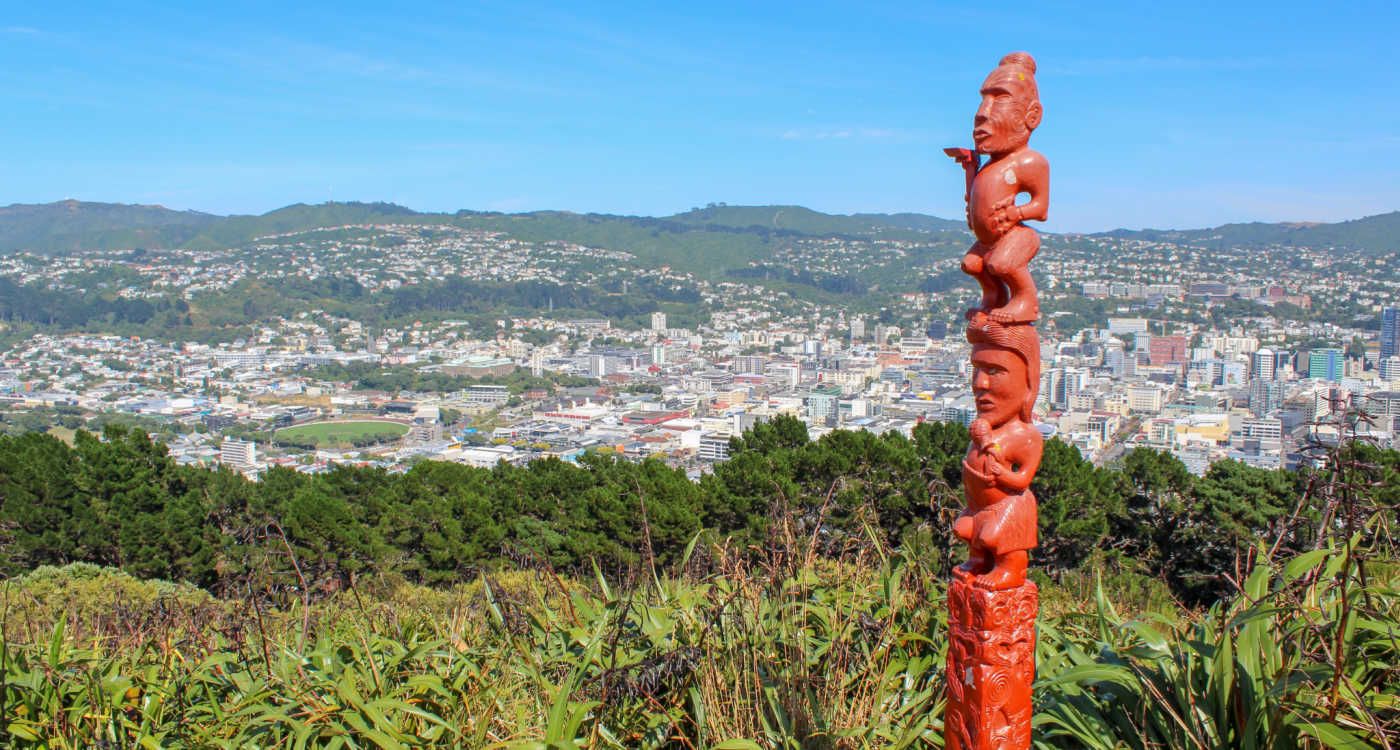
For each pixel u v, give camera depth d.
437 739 2.86
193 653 3.54
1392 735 2.25
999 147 1.92
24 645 3.30
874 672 3.01
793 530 3.83
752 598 3.33
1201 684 2.61
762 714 2.71
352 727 2.81
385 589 6.82
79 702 2.94
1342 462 2.24
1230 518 8.44
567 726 2.60
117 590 7.51
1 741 2.74
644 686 3.04
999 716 1.97
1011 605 1.96
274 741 2.93
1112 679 2.66
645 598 3.76
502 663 3.23
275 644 3.45
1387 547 2.80
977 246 1.99
